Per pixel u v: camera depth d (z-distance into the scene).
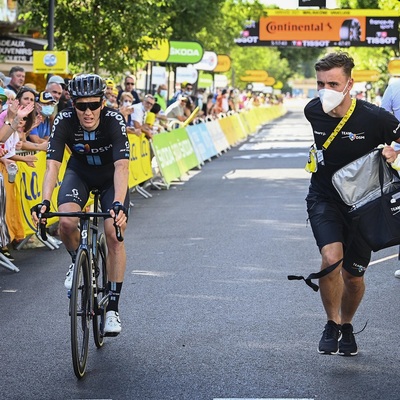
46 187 6.69
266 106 71.94
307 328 7.73
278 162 26.75
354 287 6.82
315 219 6.59
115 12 19.84
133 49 21.02
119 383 6.29
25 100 11.71
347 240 6.58
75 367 6.25
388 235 6.41
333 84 6.22
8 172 10.38
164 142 20.56
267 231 13.05
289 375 6.43
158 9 21.23
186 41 28.55
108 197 7.10
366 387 6.18
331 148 6.46
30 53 21.16
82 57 20.50
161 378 6.39
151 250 11.59
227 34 35.53
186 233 12.95
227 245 11.90
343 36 46.84
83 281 6.58
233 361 6.78
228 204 16.38
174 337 7.48
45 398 5.98
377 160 6.45
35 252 11.67
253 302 8.70
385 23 46.31
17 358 6.91
